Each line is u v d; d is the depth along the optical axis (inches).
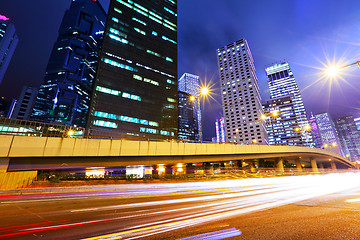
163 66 3171.8
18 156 695.7
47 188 648.4
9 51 5556.1
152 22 3324.3
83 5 6348.4
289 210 293.4
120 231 216.2
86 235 205.3
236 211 301.0
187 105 7500.0
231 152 1359.5
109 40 2694.4
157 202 423.5
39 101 5064.0
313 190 560.4
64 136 815.1
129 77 2704.2
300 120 6003.9
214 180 1066.1
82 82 5753.0
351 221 221.9
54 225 247.1
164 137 2746.1
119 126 2381.9
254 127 4431.6
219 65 5531.5
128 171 1280.8
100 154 871.1
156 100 2874.0
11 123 722.2
